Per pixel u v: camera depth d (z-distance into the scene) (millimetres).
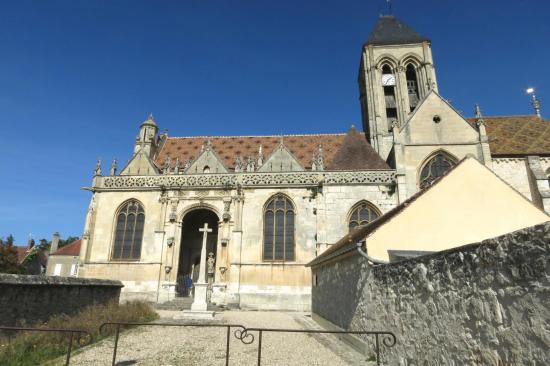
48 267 63312
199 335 15672
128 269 31359
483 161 31688
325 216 30938
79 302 18062
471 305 6621
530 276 5152
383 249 12297
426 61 45000
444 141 32781
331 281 17453
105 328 15133
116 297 22219
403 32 48500
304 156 40406
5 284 13547
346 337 14281
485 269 6238
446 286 7484
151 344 13602
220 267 30703
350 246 13219
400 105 43781
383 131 42312
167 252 31484
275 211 32156
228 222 31859
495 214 13203
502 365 5734
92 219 32969
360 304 12852
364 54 47344
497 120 39469
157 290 30500
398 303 9789
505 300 5703
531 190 31516
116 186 33781
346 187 31625
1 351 11336
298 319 22859
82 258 31797
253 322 20672
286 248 31094
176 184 33438
